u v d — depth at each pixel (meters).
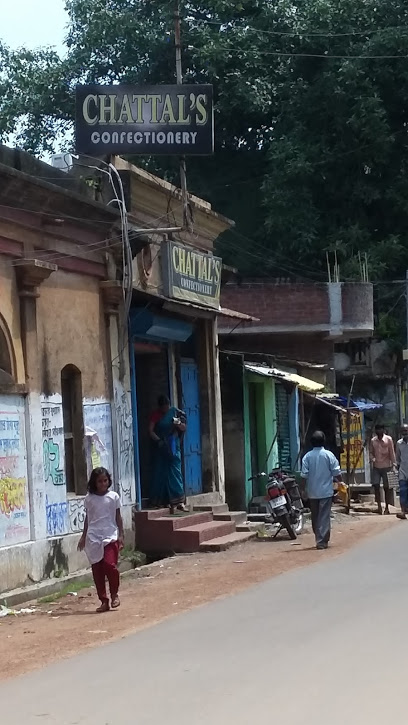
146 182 15.82
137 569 13.63
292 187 30.20
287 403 23.08
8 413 11.96
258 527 17.09
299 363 24.25
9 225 12.10
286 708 5.91
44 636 9.29
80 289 13.96
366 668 6.84
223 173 33.75
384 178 31.62
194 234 18.33
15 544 11.91
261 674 6.84
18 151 12.88
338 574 11.78
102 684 6.94
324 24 31.08
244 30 31.27
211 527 15.62
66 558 12.98
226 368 20.50
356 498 23.88
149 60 32.34
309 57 31.53
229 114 31.62
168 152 15.57
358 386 30.62
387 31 30.56
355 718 5.64
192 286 17.36
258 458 21.59
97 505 10.79
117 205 15.13
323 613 9.14
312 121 31.22
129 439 15.14
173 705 6.16
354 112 30.03
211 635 8.50
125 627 9.42
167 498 16.06
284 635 8.21
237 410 20.47
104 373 14.55
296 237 30.05
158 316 15.95
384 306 31.55
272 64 31.58
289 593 10.55
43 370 12.80
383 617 8.73
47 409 12.84
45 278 12.67
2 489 11.73
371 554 13.57
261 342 26.64
